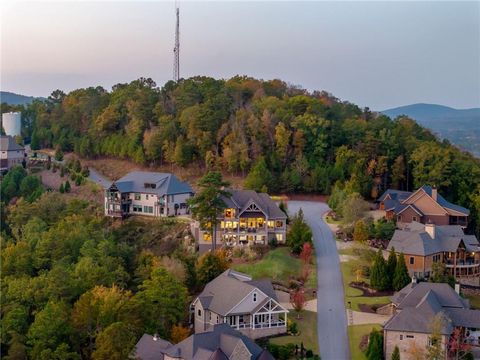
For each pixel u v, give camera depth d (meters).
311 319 67.94
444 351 57.66
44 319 60.78
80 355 61.41
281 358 59.38
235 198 92.56
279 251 86.81
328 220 101.69
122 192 109.25
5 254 81.81
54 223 103.50
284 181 119.00
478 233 107.12
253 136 127.75
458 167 116.94
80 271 74.12
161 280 65.56
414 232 84.06
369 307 70.69
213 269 76.44
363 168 121.69
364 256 82.44
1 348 62.00
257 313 64.25
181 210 109.56
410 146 126.75
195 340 54.47
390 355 59.00
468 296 78.06
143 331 61.47
